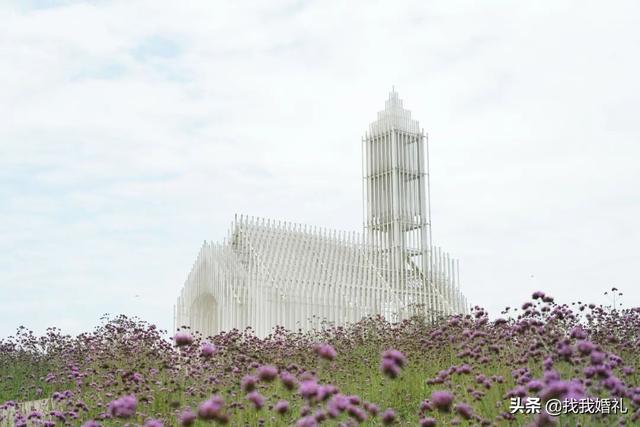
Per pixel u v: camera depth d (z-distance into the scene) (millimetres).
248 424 8250
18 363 15273
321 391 5777
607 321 11625
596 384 6520
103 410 9484
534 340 9688
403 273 30406
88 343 14664
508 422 7484
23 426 8852
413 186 33500
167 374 11203
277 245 26922
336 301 26438
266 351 12711
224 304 25688
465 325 12258
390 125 33750
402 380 10812
